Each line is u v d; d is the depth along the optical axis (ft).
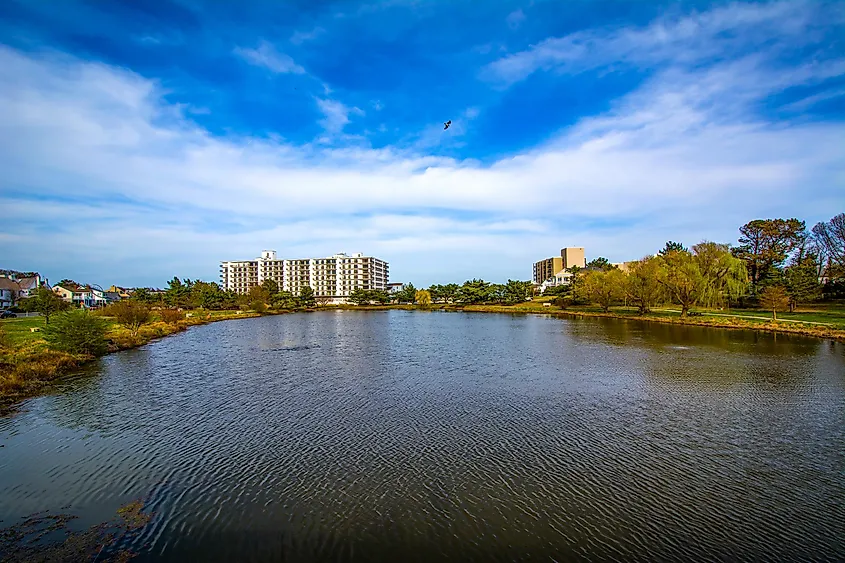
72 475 54.95
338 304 628.69
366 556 38.86
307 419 76.48
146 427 72.84
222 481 53.11
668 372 111.65
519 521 44.21
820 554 38.73
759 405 82.17
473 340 188.96
